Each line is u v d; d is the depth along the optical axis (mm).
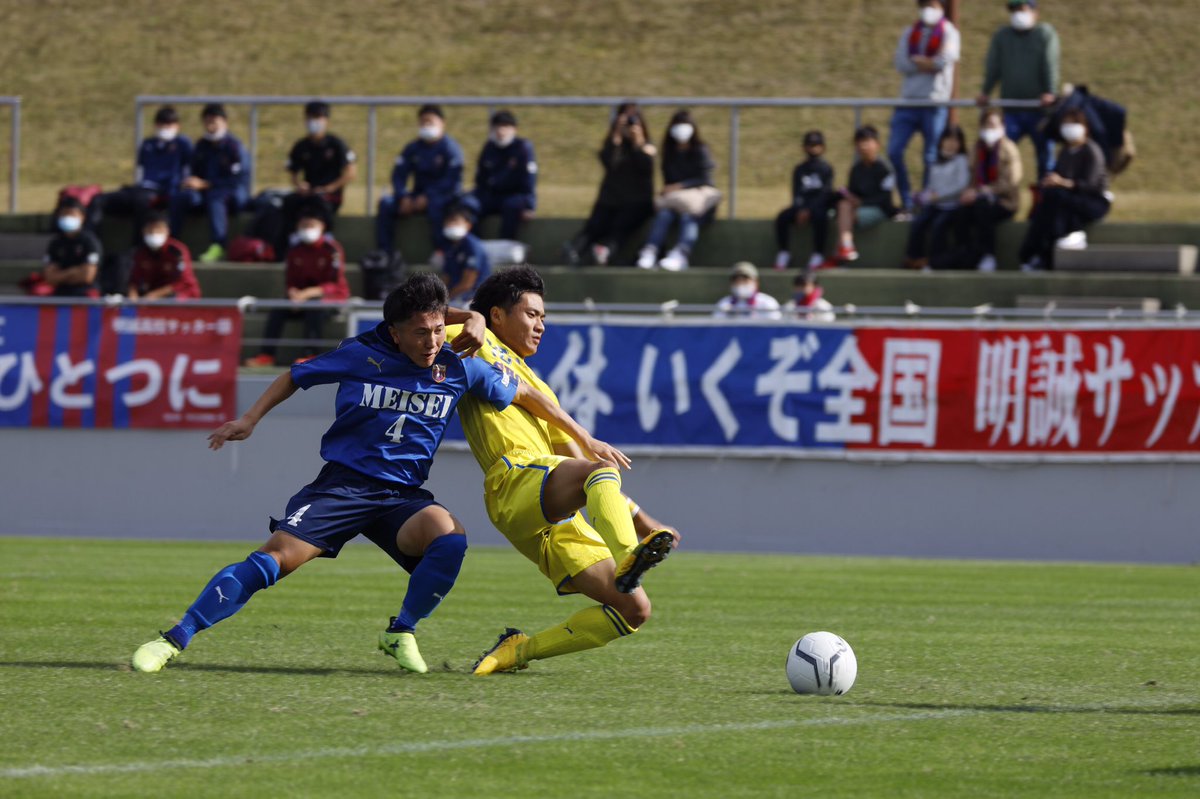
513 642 22141
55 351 57531
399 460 21844
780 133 114125
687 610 32656
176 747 16000
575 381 54875
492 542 54906
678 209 67250
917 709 19359
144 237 63438
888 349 53219
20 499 57625
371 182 73625
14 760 15250
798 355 53812
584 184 107812
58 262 65625
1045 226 64000
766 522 53906
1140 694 20875
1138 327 51594
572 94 128000
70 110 131750
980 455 52656
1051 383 52250
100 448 57156
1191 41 128750
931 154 68438
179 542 54094
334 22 142500
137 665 21438
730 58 131500
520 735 17016
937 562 49562
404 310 20703
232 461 56375
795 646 20719
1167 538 51312
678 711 18875
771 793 14398
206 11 145625
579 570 21312
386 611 31359
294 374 21516
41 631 26922
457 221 62750
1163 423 51344
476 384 21781
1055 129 65562
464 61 134750
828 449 53531
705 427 54188
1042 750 16609
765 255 68312
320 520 21547
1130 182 108562
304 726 17328
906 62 69125
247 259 69812
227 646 24984
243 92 132000
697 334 54344
